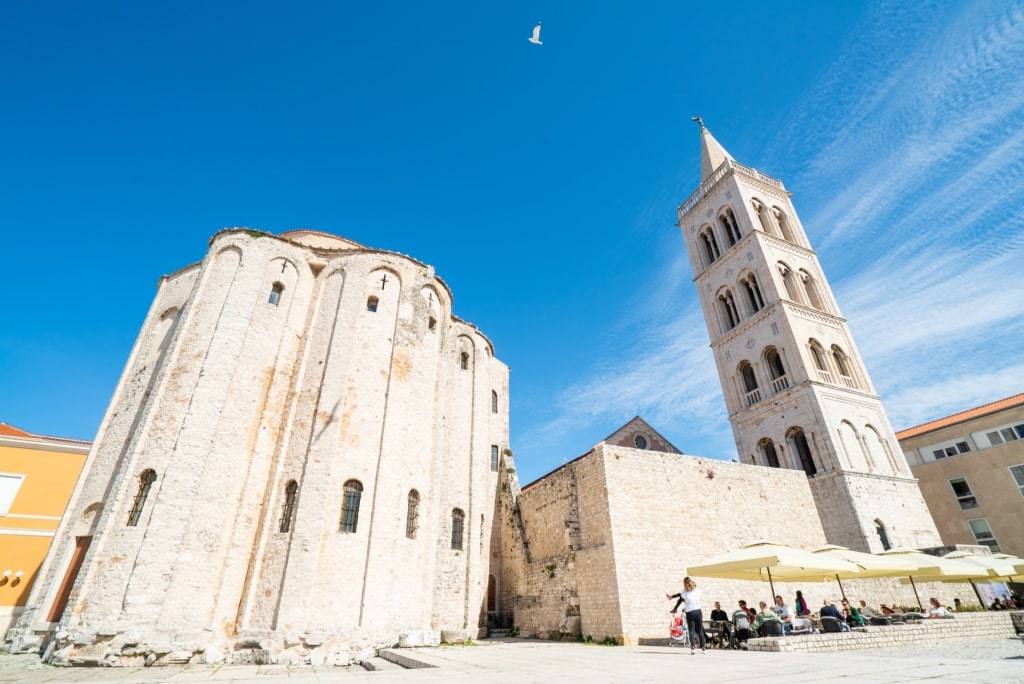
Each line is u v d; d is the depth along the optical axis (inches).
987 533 1729.8
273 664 782.5
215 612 838.5
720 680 331.6
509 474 1473.9
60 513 1300.4
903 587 1235.2
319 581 860.0
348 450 981.2
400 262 1227.2
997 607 1300.4
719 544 1055.6
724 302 1920.5
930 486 1902.1
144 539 824.9
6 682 578.6
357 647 833.5
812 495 1311.5
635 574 931.3
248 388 1011.9
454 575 1165.1
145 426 928.9
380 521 948.0
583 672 433.7
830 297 1788.9
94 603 783.7
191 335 1023.0
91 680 593.0
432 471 1103.6
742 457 1644.9
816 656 505.4
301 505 915.4
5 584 1189.1
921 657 477.4
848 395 1531.7
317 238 1430.9
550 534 1159.0
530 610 1175.6
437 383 1214.9
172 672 683.4
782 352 1588.3
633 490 1020.5
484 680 400.8
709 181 2117.4
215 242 1138.0
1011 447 1729.8
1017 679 276.1
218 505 901.2
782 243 1861.5
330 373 1045.8
